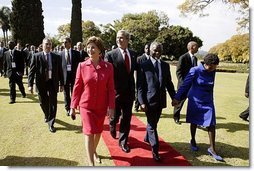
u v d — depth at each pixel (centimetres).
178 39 4566
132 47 4631
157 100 461
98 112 406
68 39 699
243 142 572
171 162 466
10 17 3584
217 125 693
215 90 1345
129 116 497
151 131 468
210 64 477
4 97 966
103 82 400
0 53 1477
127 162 460
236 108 912
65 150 506
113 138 566
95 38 403
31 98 955
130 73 490
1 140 550
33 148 514
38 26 3569
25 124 652
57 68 609
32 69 615
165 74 470
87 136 399
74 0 1809
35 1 3541
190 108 503
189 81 494
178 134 607
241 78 2061
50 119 613
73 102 410
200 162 472
